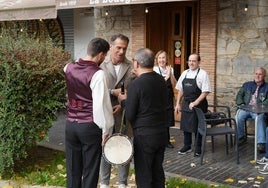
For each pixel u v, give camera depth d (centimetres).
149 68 390
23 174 548
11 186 509
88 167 409
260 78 696
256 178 534
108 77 439
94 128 396
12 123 527
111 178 528
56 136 801
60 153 648
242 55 795
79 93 393
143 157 393
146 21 926
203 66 841
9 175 545
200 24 840
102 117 382
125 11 958
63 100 575
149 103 383
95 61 391
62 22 1145
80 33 1105
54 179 527
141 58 387
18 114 531
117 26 980
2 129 529
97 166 411
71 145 416
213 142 664
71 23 1125
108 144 390
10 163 533
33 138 561
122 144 391
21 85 520
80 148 416
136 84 382
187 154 655
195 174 555
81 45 1109
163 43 966
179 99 662
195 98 625
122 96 429
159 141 392
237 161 600
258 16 769
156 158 408
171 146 697
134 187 491
